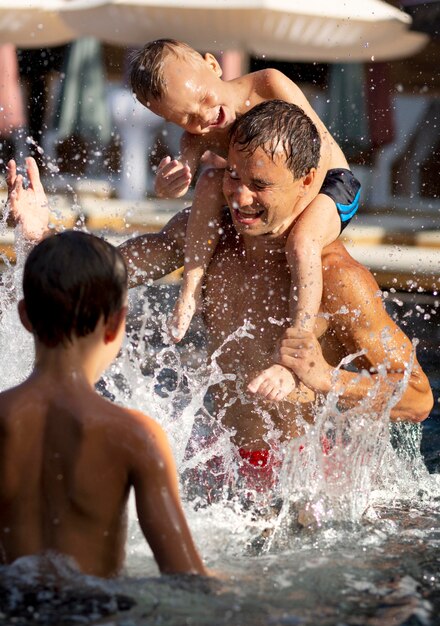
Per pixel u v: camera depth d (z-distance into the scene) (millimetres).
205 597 4094
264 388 5793
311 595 4387
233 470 6457
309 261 6051
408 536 5637
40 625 3758
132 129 21922
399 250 16172
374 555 5191
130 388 6871
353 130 21812
